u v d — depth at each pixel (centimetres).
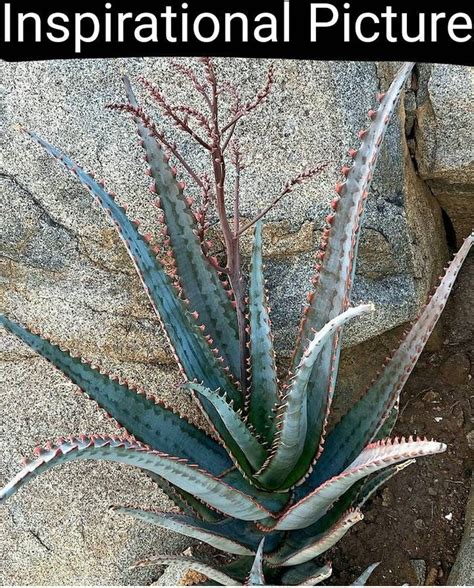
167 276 115
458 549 131
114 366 133
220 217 113
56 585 133
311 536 118
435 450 90
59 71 130
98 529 132
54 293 132
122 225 111
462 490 137
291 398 102
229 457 120
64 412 133
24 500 133
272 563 117
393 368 112
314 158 131
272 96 130
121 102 129
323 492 104
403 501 137
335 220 107
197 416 133
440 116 139
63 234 130
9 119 130
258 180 130
